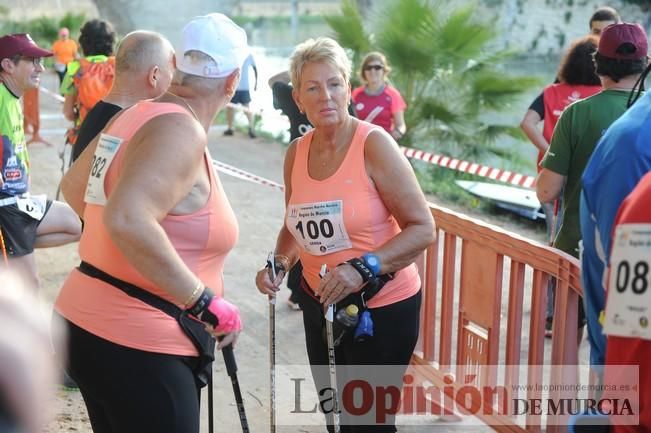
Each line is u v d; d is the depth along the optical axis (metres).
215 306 2.41
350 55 12.06
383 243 3.06
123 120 2.59
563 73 5.68
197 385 2.67
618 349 2.06
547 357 5.16
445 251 4.24
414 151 8.95
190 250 2.55
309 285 3.26
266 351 5.27
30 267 5.00
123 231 2.29
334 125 3.01
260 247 7.59
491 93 11.38
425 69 11.51
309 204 3.07
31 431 1.15
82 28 6.77
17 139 4.86
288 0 43.72
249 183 10.18
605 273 2.16
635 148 2.14
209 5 23.39
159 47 4.35
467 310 4.07
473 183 9.67
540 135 5.78
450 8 11.98
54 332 2.47
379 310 3.09
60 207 5.18
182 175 2.41
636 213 1.96
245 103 13.09
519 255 3.65
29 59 4.84
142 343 2.47
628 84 4.03
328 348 3.06
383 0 12.42
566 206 4.24
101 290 2.50
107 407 2.56
